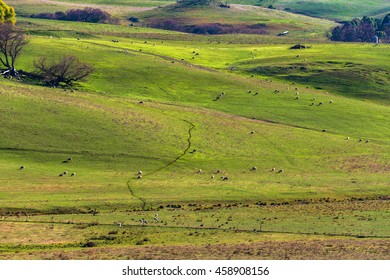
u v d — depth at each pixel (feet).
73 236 326.65
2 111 551.18
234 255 279.28
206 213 376.07
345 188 442.50
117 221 356.38
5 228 336.90
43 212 373.81
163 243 312.29
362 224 350.23
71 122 551.59
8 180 433.48
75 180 443.73
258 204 403.13
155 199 403.54
